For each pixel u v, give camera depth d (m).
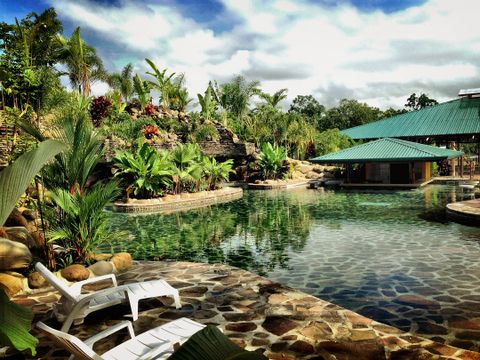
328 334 4.16
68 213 7.14
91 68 35.81
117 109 31.69
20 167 1.83
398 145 29.31
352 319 4.57
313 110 76.56
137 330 4.37
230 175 34.41
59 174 7.35
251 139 39.66
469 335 4.60
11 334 1.46
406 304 5.72
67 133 7.34
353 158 28.45
